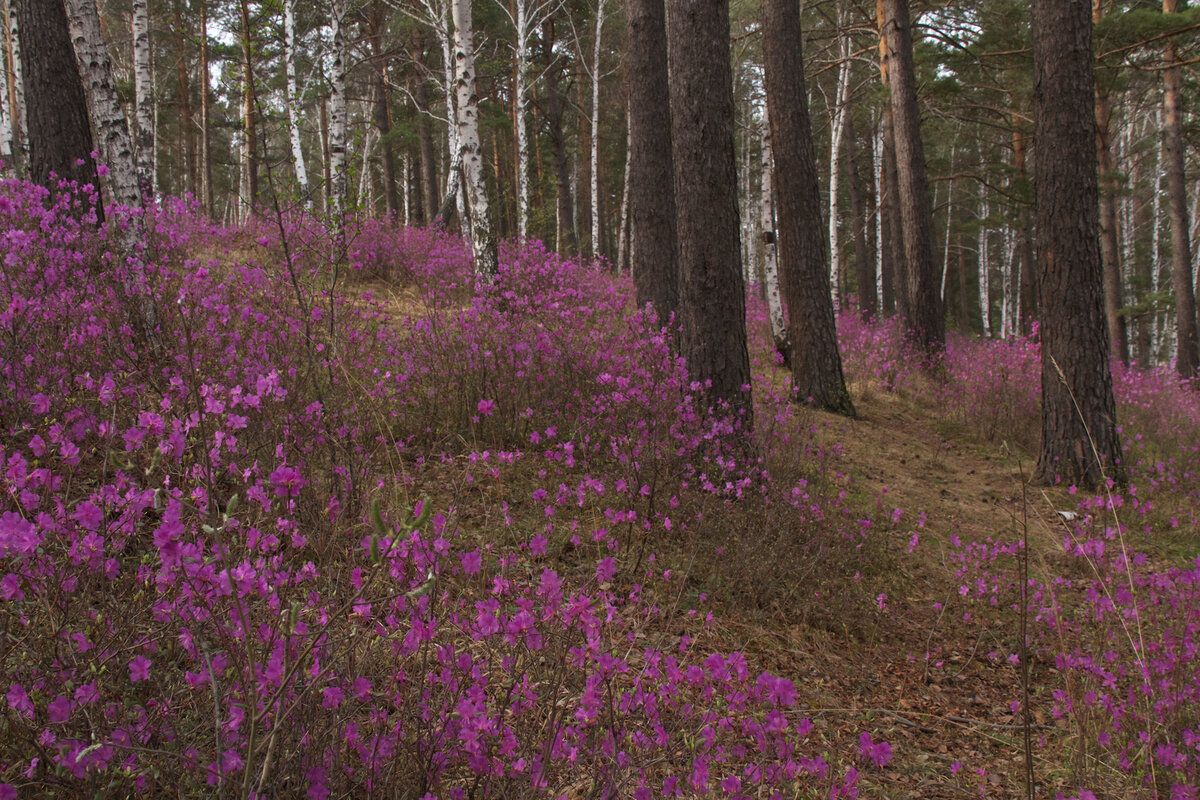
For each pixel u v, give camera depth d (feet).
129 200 16.37
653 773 7.11
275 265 20.65
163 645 6.90
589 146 91.20
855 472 22.17
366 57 58.39
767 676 6.86
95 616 6.26
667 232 25.25
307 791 5.54
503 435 16.44
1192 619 10.63
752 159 108.37
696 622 11.86
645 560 13.06
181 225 27.43
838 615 13.50
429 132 66.18
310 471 10.53
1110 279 56.29
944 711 11.42
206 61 66.95
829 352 29.63
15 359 10.59
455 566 10.20
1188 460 25.71
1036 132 23.62
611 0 73.36
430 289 26.96
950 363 37.73
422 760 5.91
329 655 6.36
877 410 31.76
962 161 87.71
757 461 17.11
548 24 66.44
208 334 13.55
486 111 70.13
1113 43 45.78
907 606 14.93
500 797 6.13
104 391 8.14
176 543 5.20
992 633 14.12
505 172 90.99
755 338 38.52
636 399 16.01
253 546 6.30
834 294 54.85
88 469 9.85
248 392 11.78
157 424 6.54
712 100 18.26
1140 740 9.30
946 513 20.67
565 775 7.15
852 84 68.18
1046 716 11.41
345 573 8.91
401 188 111.45
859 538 16.48
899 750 10.16
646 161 25.21
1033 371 30.60
